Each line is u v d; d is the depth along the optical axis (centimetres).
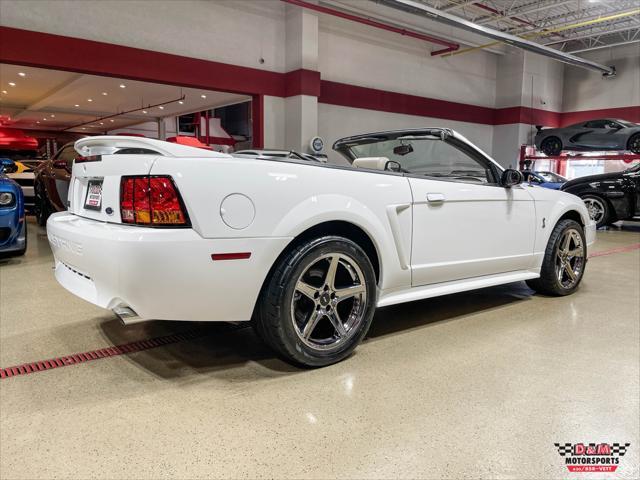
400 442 143
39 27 770
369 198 204
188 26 938
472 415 159
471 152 264
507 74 1605
